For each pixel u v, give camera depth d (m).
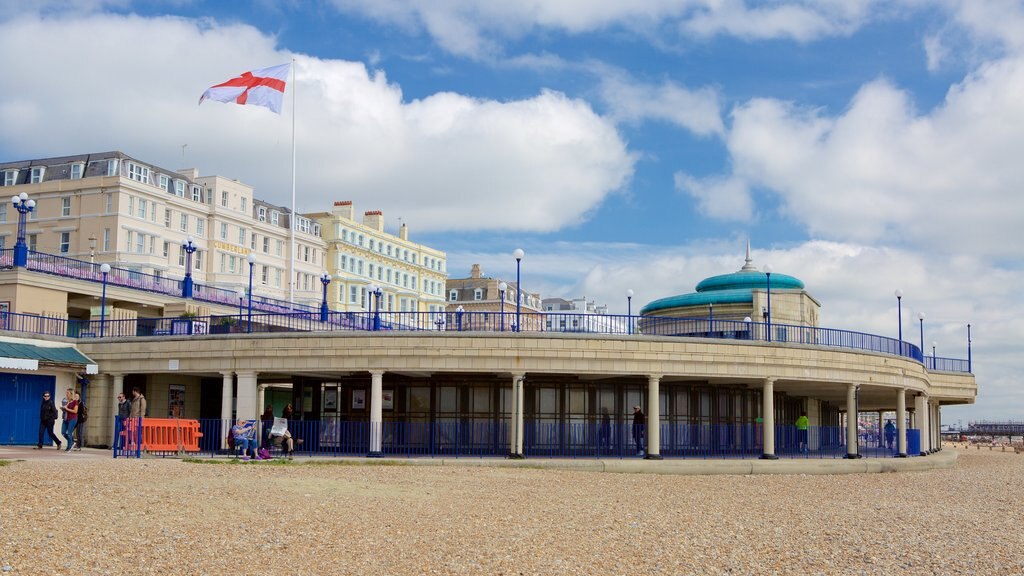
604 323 35.41
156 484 21.69
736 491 27.02
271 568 13.95
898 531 19.91
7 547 14.00
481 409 36.94
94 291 50.16
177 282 58.31
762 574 15.04
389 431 35.28
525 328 36.75
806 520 21.08
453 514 19.67
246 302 61.19
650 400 34.22
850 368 38.28
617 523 19.44
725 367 34.97
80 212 77.88
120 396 34.16
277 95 56.66
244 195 92.19
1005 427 136.50
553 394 37.28
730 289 52.38
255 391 34.84
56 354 35.94
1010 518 23.08
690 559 15.92
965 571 15.82
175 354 36.00
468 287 127.38
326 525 17.47
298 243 98.38
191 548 14.88
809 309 51.12
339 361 34.00
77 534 15.27
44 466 24.64
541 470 31.25
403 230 119.88
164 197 81.25
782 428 39.94
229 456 31.61
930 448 54.56
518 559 15.28
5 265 46.34
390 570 14.17
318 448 34.38
